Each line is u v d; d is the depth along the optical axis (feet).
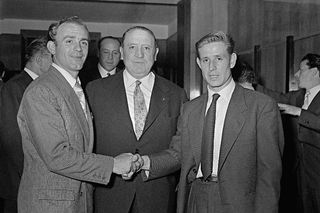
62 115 6.86
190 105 7.69
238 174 6.93
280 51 15.98
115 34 26.40
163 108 8.47
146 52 8.38
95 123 8.32
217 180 7.07
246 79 10.97
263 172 6.95
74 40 7.20
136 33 8.36
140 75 8.47
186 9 19.90
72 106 7.02
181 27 20.65
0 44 25.30
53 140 6.59
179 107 8.69
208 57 7.24
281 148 7.22
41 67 10.40
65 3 22.16
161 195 8.32
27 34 25.54
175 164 8.14
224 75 7.25
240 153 6.96
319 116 10.22
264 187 6.89
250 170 6.98
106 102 8.37
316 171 11.14
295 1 15.19
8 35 25.36
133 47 8.34
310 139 11.02
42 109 6.64
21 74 10.44
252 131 7.00
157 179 8.29
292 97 13.79
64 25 7.22
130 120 8.30
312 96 12.43
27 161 6.97
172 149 8.24
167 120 8.46
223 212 6.95
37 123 6.61
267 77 16.88
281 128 7.22
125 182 8.14
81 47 7.25
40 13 24.22
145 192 8.18
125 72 8.66
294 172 13.60
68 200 6.79
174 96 8.71
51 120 6.64
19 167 9.82
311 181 11.30
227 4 19.69
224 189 6.94
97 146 8.32
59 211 6.71
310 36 14.24
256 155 7.04
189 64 19.74
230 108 7.14
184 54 19.97
